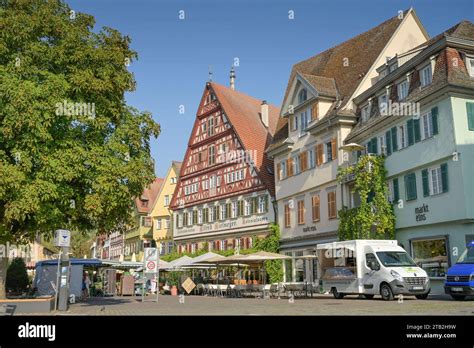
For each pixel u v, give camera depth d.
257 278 46.88
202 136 59.69
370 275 25.08
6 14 22.14
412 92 30.89
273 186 48.56
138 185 23.70
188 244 60.59
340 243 27.42
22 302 19.39
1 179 19.61
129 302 28.44
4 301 19.23
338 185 37.44
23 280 42.62
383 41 39.53
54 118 21.12
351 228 34.22
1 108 20.33
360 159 33.50
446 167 27.88
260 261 37.28
